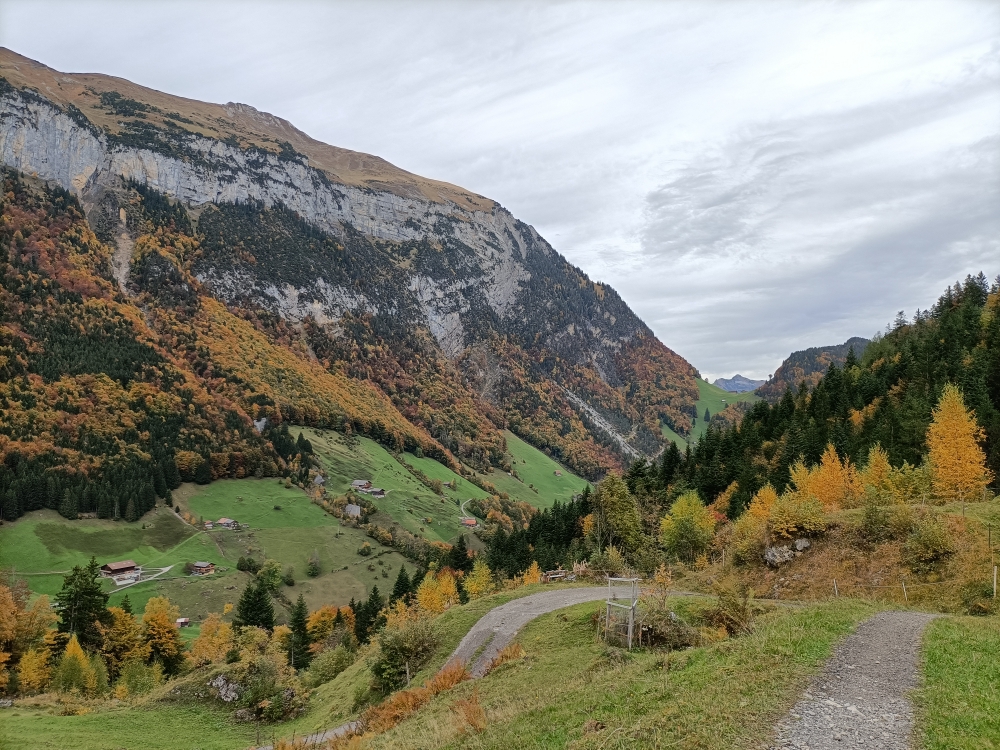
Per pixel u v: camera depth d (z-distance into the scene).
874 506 48.69
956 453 54.78
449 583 90.31
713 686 18.12
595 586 55.09
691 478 113.50
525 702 23.52
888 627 23.55
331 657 64.94
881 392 109.81
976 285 142.88
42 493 142.00
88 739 40.47
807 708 15.59
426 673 41.28
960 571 39.62
